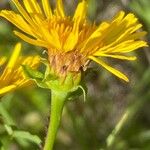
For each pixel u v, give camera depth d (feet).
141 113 0.96
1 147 0.54
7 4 0.93
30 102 0.87
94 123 0.93
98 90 1.01
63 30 0.43
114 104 1.00
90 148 0.79
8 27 0.89
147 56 0.92
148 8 0.86
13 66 0.47
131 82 1.02
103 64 0.43
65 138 0.88
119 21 0.46
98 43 0.44
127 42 0.43
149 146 0.85
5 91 0.44
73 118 0.80
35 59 0.47
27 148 0.65
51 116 0.48
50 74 0.46
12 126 0.54
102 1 1.01
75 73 0.46
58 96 0.47
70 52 0.45
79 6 0.48
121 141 0.80
